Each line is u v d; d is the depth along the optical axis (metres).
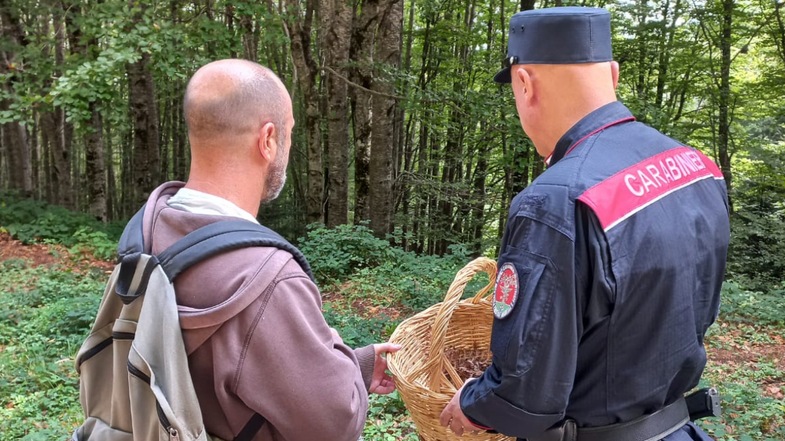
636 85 15.30
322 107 17.03
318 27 15.43
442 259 8.25
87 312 5.73
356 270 8.06
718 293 1.42
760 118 15.20
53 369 4.58
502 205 15.87
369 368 1.68
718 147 15.01
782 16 13.93
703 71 14.45
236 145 1.26
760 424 3.97
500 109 9.90
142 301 1.16
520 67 1.47
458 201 14.89
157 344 1.12
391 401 3.88
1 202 11.28
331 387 1.17
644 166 1.32
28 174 15.05
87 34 8.40
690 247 1.30
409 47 17.58
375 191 11.20
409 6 18.59
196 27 9.08
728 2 13.69
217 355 1.12
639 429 1.34
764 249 11.84
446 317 1.79
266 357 1.12
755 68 16.33
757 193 13.71
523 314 1.25
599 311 1.25
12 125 14.62
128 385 1.20
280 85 1.32
